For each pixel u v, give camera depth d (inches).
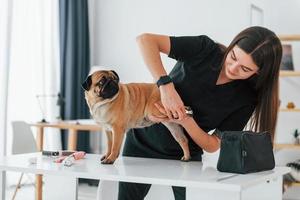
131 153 78.0
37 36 182.5
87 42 203.2
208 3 183.3
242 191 53.7
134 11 199.9
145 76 198.5
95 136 206.8
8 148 169.9
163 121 68.1
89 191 169.6
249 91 70.0
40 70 183.3
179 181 53.5
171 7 191.2
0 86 163.9
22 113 177.0
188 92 69.7
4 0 163.9
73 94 194.1
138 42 69.4
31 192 166.7
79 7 197.2
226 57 65.6
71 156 71.2
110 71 67.1
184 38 68.9
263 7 171.2
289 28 167.5
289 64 153.9
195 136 68.5
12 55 172.7
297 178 144.5
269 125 68.2
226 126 72.3
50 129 186.2
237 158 59.2
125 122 67.3
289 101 166.6
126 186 77.2
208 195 55.4
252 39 61.7
